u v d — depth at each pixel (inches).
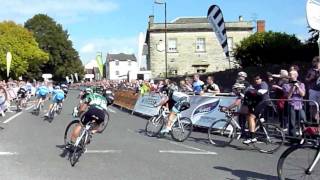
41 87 840.3
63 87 840.3
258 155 395.5
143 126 634.2
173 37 2246.6
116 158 372.8
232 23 2268.7
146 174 311.6
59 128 593.0
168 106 505.7
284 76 481.7
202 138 504.7
